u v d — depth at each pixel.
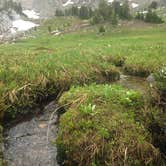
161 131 10.19
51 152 10.52
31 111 13.68
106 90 12.48
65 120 10.80
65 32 128.50
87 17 159.38
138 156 9.20
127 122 10.29
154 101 11.37
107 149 9.30
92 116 10.62
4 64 17.77
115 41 48.59
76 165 9.52
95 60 20.62
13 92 13.56
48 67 17.27
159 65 19.77
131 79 18.94
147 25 118.94
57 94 15.65
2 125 12.41
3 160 9.84
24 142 11.15
